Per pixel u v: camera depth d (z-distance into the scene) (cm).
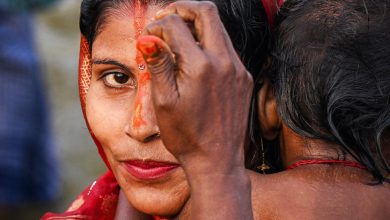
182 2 269
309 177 300
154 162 306
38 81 920
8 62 884
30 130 902
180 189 309
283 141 324
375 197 296
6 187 894
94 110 319
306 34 316
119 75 317
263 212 293
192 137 259
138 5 311
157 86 256
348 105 305
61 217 381
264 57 330
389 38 311
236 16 323
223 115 260
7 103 884
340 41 310
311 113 309
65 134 1101
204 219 258
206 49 262
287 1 329
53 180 942
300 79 312
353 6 317
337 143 307
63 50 1257
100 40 317
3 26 887
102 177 389
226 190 260
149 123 300
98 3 316
